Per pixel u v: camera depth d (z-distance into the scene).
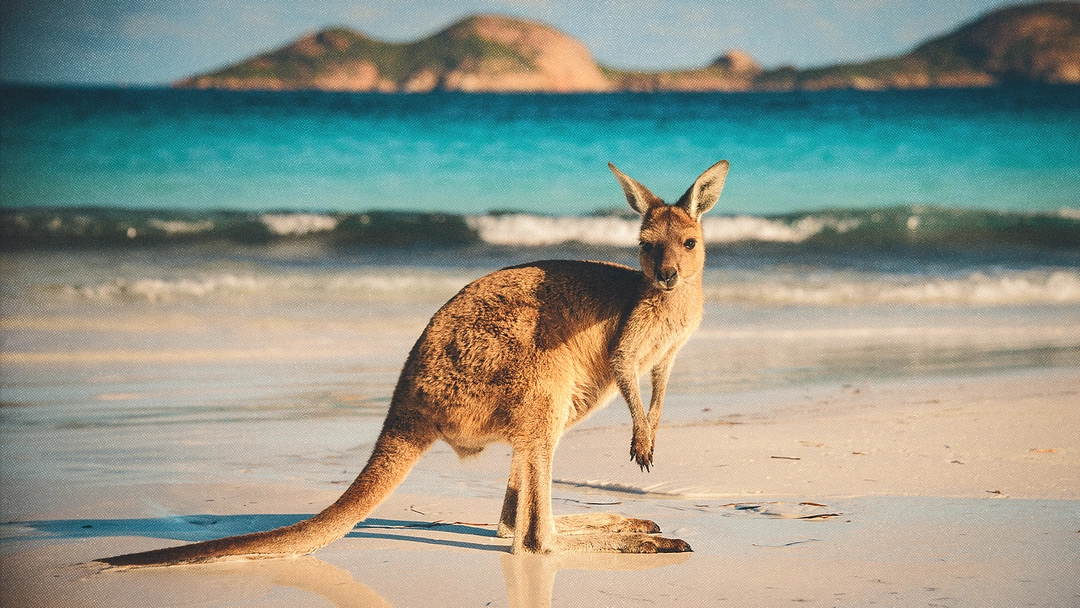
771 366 9.80
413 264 16.19
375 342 10.87
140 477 6.06
